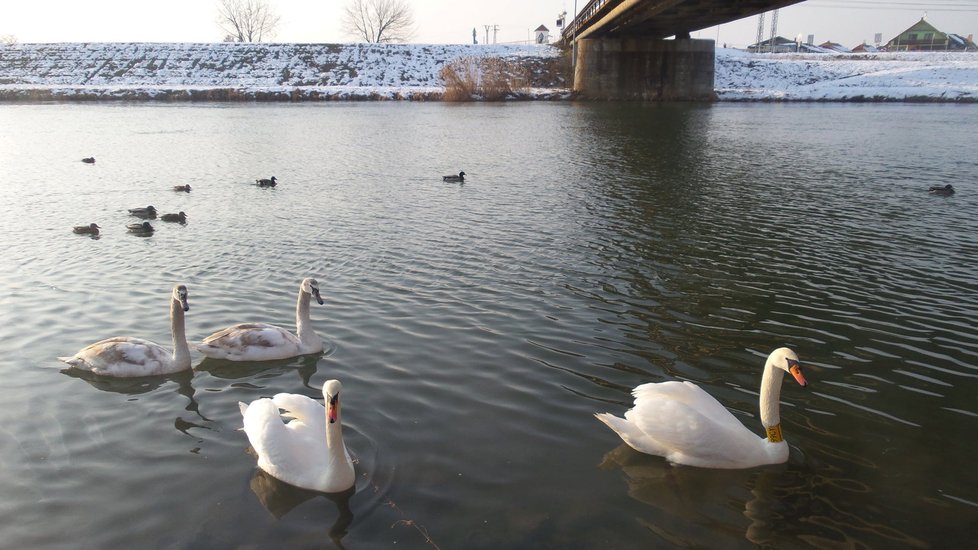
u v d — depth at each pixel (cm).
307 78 10362
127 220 2064
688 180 2720
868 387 975
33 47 10725
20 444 823
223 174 2945
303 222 2008
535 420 871
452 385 962
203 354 1080
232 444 823
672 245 1733
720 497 723
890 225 1950
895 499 723
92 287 1416
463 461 780
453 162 3275
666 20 6756
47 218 2103
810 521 687
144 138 4272
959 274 1494
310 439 765
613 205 2236
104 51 10781
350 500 711
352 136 4441
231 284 1431
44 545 650
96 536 662
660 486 740
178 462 784
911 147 3719
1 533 666
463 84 8344
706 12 5844
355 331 1162
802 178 2753
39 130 4700
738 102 8025
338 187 2611
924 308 1288
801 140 4088
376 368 1020
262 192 2520
